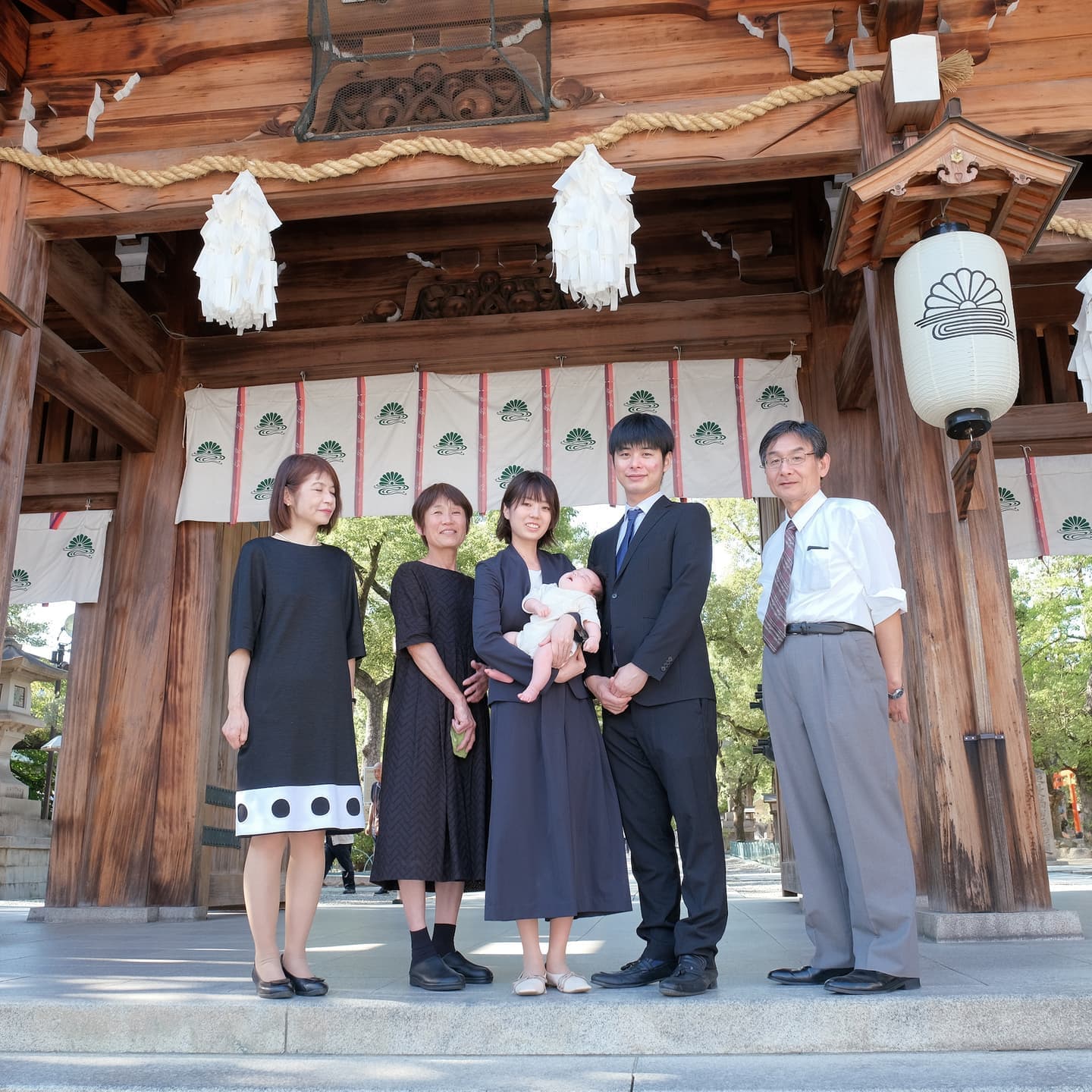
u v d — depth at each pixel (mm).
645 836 2895
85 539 7137
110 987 2855
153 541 6891
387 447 6926
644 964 2773
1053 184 3783
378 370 7148
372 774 17906
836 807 2699
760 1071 2119
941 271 3779
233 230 4461
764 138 4539
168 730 6613
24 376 4766
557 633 2719
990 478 4535
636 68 4742
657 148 4566
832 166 4602
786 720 2873
